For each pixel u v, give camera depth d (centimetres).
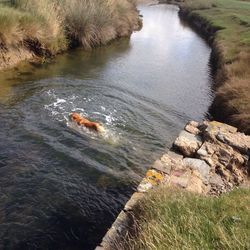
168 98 1509
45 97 1245
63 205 733
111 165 895
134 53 2248
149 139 1074
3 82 1323
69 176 827
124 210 622
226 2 4978
